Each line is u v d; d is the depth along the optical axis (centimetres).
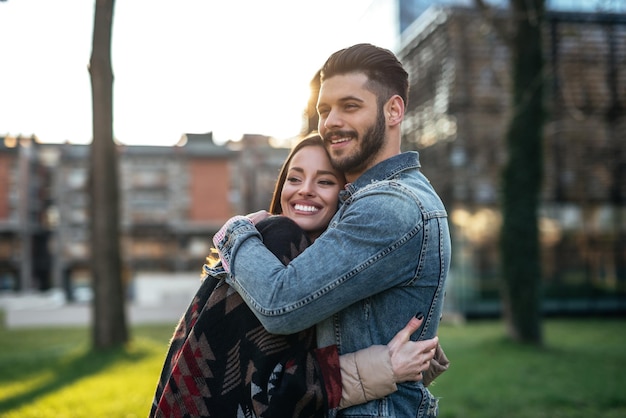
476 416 620
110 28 723
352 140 173
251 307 160
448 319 2034
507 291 1192
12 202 5344
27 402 690
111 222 1046
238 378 163
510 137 1202
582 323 1831
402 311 169
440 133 2003
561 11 1744
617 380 815
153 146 5369
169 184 5344
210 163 5375
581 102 1867
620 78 1880
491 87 1925
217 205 5362
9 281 5384
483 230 1977
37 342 1500
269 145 4978
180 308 1995
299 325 156
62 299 3884
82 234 5322
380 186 166
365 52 172
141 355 995
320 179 186
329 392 158
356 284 158
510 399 697
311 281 155
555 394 717
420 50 2120
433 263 169
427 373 193
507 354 1052
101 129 1010
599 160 2027
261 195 4506
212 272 171
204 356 166
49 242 5738
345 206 171
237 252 167
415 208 165
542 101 1182
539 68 1166
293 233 173
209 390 164
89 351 1026
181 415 163
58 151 5512
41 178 5750
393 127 177
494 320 1952
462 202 1961
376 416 164
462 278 1973
